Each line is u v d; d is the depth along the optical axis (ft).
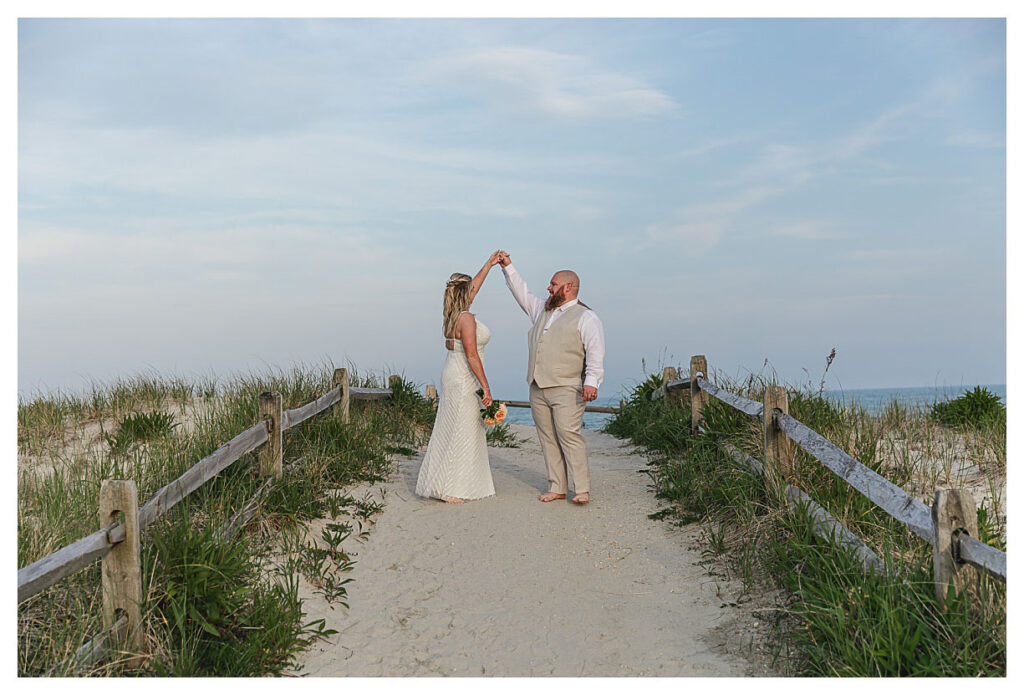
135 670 12.53
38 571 10.57
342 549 18.89
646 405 36.06
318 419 25.80
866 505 17.16
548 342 21.95
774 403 19.16
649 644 14.19
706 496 20.88
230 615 14.06
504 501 22.65
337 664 13.78
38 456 27.73
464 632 15.05
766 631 14.07
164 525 15.97
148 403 34.73
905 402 29.94
